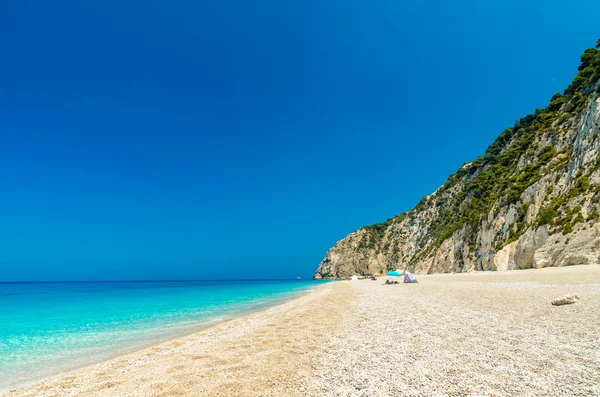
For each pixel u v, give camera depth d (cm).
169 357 1052
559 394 556
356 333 1183
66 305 3431
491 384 617
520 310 1339
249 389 689
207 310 2681
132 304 3431
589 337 870
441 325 1189
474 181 9606
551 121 6431
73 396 758
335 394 629
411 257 12444
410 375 696
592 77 5775
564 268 3206
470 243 6850
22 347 1392
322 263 17812
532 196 5053
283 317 1788
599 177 3719
